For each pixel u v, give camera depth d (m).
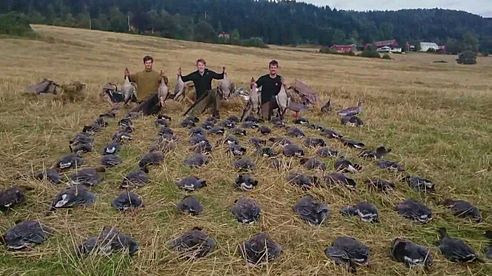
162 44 55.84
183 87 11.77
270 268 4.16
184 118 10.70
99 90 14.34
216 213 5.35
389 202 5.86
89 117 10.57
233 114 11.66
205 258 4.34
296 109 11.37
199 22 103.19
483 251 4.75
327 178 6.23
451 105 15.18
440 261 4.47
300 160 7.14
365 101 15.49
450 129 10.57
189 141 8.11
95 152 7.62
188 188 5.96
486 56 91.50
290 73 33.56
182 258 4.31
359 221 5.27
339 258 4.33
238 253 4.45
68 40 47.38
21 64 28.67
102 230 4.71
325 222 5.20
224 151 7.57
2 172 6.33
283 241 4.72
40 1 101.38
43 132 8.79
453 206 5.65
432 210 5.67
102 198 5.66
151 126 9.80
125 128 9.07
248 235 4.83
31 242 4.45
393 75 37.53
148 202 5.57
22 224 4.60
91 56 37.75
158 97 11.30
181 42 62.03
